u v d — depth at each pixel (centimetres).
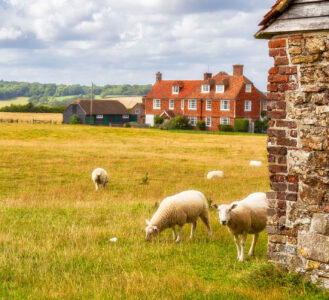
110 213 1577
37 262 935
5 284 810
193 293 732
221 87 7944
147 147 4831
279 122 838
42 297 730
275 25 834
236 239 1005
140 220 1423
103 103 9762
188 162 3678
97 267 894
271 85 846
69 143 5128
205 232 1316
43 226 1341
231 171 3228
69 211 1623
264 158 4138
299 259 812
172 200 1204
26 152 3831
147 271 888
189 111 8369
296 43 815
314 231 792
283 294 722
